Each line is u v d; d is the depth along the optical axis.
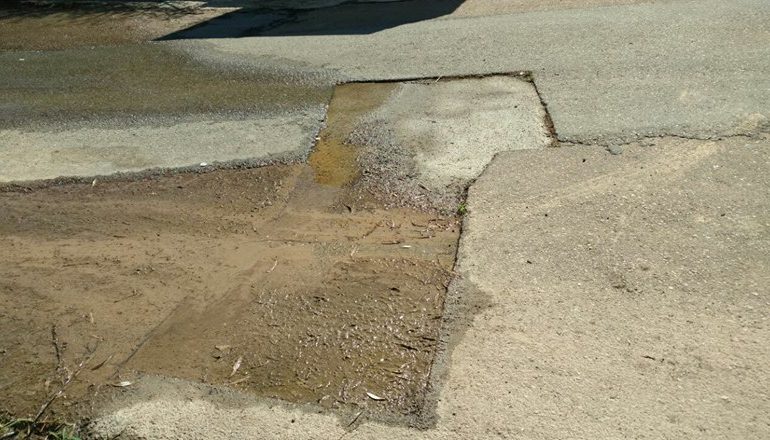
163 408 3.04
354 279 3.81
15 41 9.04
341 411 2.96
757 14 7.14
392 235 4.21
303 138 5.54
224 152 5.43
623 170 4.56
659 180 4.41
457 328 3.36
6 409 3.11
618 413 2.81
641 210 4.12
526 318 3.37
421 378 3.10
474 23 8.02
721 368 2.98
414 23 8.30
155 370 3.27
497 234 4.05
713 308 3.32
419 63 6.90
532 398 2.92
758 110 5.14
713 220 3.97
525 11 8.30
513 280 3.64
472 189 4.56
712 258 3.66
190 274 3.97
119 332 3.54
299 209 4.60
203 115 6.18
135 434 2.92
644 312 3.34
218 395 3.10
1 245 4.39
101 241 4.37
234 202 4.74
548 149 4.95
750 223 3.91
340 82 6.63
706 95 5.50
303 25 8.76
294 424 2.91
